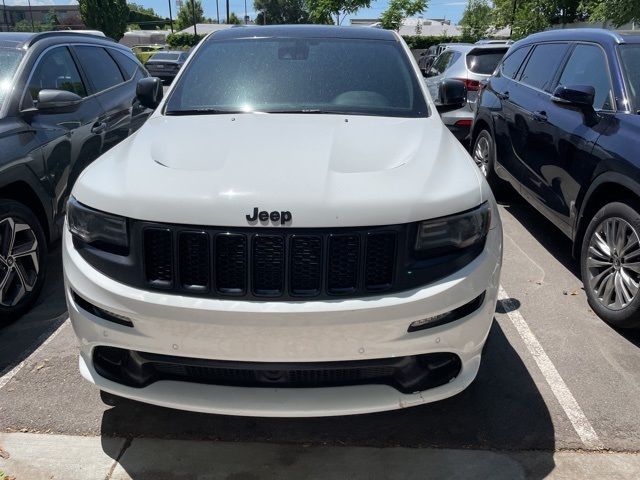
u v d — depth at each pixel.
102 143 4.92
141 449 2.66
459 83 3.95
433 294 2.27
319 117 3.19
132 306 2.28
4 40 4.52
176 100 3.45
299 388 2.35
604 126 3.86
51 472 2.51
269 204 2.23
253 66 3.63
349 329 2.21
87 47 5.29
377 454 2.64
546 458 2.62
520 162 5.26
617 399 3.03
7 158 3.61
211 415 2.89
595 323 3.80
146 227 2.29
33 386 3.09
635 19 12.81
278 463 2.59
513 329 3.71
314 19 28.77
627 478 2.51
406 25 53.62
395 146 2.76
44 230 4.09
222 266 2.25
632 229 3.51
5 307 3.64
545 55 5.32
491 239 2.52
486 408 2.95
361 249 2.23
